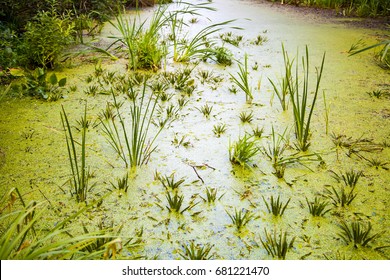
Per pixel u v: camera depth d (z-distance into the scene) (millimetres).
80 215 4828
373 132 6184
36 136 6012
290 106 6863
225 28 12586
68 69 8469
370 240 4594
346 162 5590
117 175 5352
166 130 6184
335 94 7250
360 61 9242
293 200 5043
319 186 5227
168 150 5781
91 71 8352
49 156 5641
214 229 4727
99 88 7391
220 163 5570
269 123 6387
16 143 5863
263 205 4988
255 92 7316
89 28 11664
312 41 11102
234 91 7258
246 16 14727
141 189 5168
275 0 18391
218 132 6121
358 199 5051
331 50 10164
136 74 7988
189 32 11891
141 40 8719
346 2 16703
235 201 5035
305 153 5742
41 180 5262
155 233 4680
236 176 5371
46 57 8078
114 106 6770
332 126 6320
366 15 15023
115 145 5832
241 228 4734
